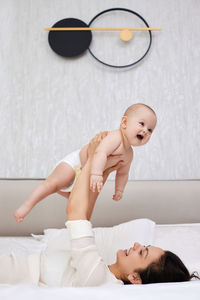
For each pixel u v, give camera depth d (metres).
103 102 2.46
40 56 2.47
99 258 1.05
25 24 2.49
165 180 2.36
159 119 2.47
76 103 2.45
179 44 2.52
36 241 2.05
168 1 2.52
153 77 2.50
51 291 0.80
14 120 2.42
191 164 2.45
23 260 1.13
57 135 2.43
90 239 1.06
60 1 2.50
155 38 2.52
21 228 2.26
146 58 2.50
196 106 2.49
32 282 1.06
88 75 2.48
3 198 2.27
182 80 2.50
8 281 1.06
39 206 2.27
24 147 2.40
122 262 1.22
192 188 2.34
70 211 1.10
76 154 1.33
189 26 2.52
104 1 2.50
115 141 1.24
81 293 0.80
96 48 2.49
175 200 2.32
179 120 2.48
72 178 1.31
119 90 2.48
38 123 2.42
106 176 1.31
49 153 2.41
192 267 1.55
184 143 2.46
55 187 1.32
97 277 1.02
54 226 2.27
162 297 0.77
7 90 2.44
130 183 2.33
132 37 2.50
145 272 1.18
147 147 2.44
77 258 1.04
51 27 2.49
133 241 1.78
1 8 2.50
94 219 2.28
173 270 1.17
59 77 2.47
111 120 2.46
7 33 2.48
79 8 2.50
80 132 2.44
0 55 2.46
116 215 2.29
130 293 0.81
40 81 2.46
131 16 2.50
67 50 2.45
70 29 2.41
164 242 1.82
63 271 1.09
